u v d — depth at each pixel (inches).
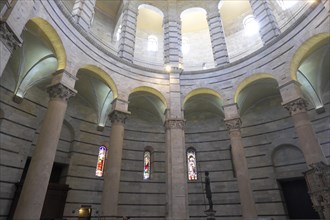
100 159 775.7
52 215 613.0
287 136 754.2
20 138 619.5
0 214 538.3
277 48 663.1
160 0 1027.3
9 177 574.6
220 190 786.2
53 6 533.6
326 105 692.7
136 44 1058.1
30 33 562.3
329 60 663.1
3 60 347.6
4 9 361.1
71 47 581.6
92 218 684.1
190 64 1062.4
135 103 887.1
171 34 923.4
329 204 413.1
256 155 782.5
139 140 860.0
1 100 596.1
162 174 825.5
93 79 737.0
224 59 818.8
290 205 710.5
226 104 719.1
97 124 802.8
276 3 917.8
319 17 560.4
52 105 502.3
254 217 561.3
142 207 758.5
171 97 748.0
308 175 470.6
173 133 691.4
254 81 722.2
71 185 686.5
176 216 583.2
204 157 849.5
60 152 709.9
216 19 926.4
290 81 600.1
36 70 658.2
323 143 670.5
